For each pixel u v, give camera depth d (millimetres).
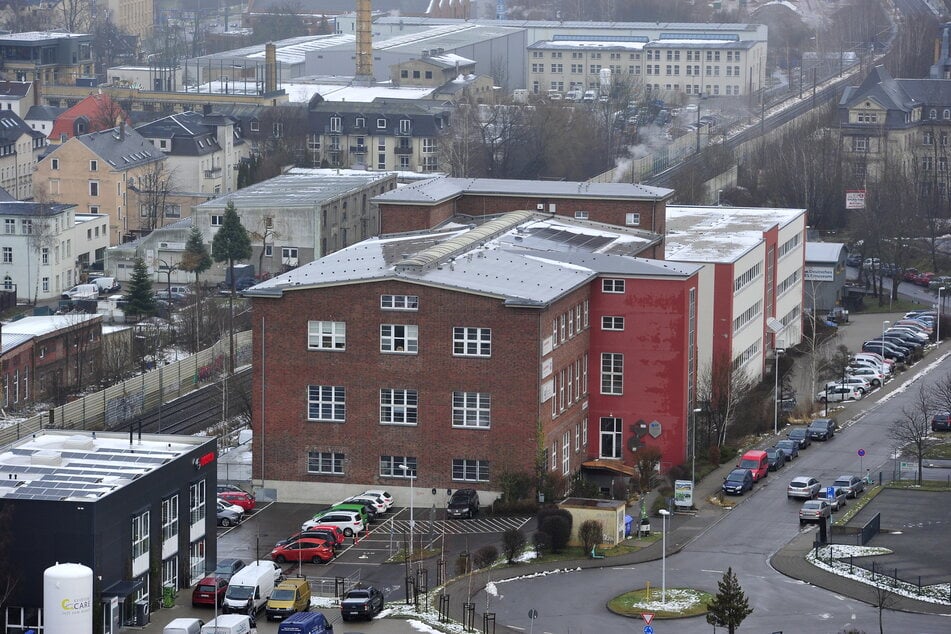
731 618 172750
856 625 185000
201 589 193375
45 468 194375
